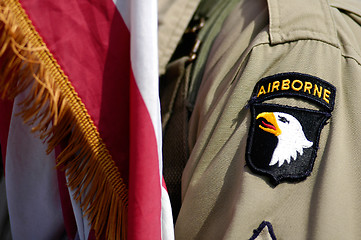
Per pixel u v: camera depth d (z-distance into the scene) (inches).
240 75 27.9
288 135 26.3
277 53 27.9
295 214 25.8
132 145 25.9
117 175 26.8
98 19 26.4
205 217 27.0
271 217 25.9
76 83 26.3
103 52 26.4
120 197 26.8
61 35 26.1
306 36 27.8
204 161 27.6
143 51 25.6
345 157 26.3
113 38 26.4
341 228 25.5
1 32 25.7
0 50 25.8
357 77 27.2
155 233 26.1
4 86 26.1
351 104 26.9
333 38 27.8
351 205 25.8
